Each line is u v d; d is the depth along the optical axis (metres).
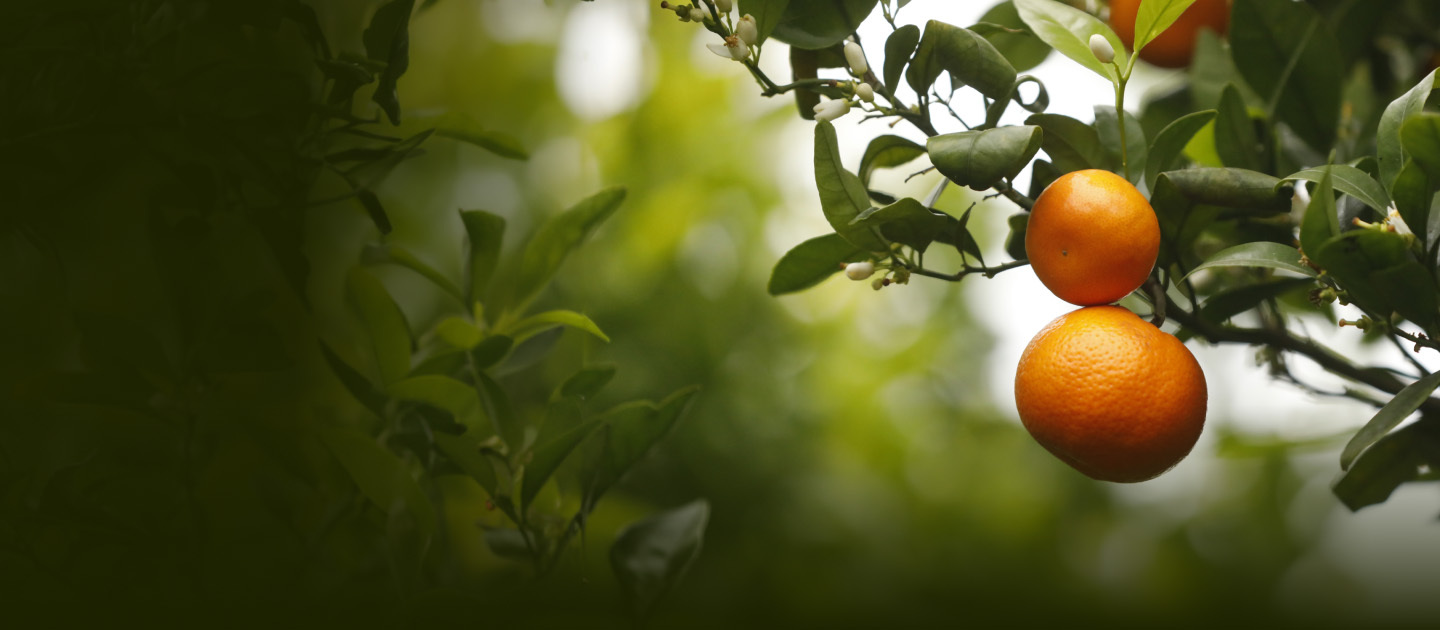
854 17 1.35
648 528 1.45
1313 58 1.43
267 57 1.41
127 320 1.38
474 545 1.56
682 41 2.72
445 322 1.44
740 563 2.37
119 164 1.38
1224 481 2.80
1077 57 1.33
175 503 1.42
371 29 1.35
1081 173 1.30
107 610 1.39
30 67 1.36
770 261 2.87
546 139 2.75
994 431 3.08
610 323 2.49
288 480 1.47
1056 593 2.74
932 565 2.71
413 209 2.29
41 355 1.46
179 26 1.37
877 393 3.01
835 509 2.63
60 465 1.45
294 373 1.52
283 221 1.36
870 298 3.06
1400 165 1.30
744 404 2.54
